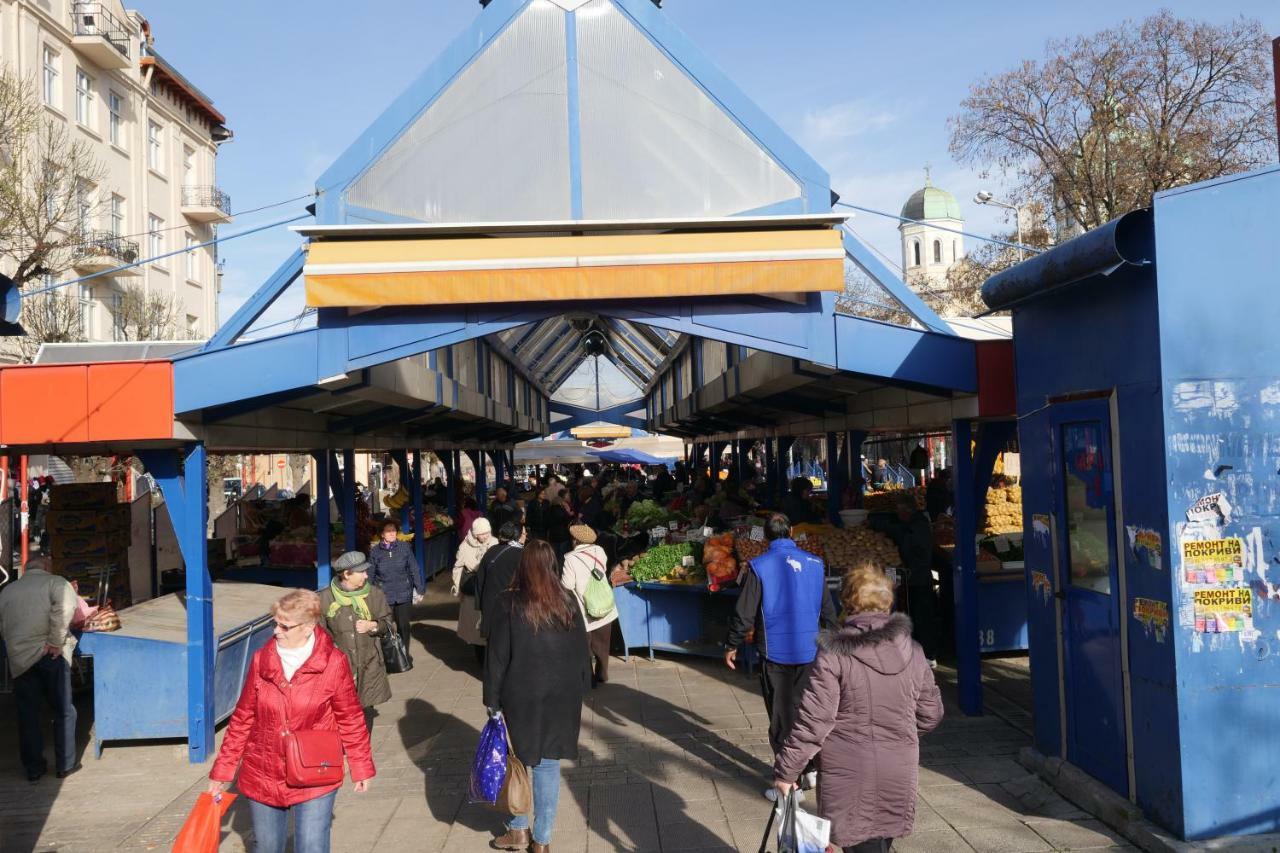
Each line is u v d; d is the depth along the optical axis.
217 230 42.25
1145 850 4.74
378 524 15.98
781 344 7.11
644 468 45.19
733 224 7.12
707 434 24.19
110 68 33.06
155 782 6.61
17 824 5.84
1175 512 4.69
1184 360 4.73
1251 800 4.66
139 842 5.50
